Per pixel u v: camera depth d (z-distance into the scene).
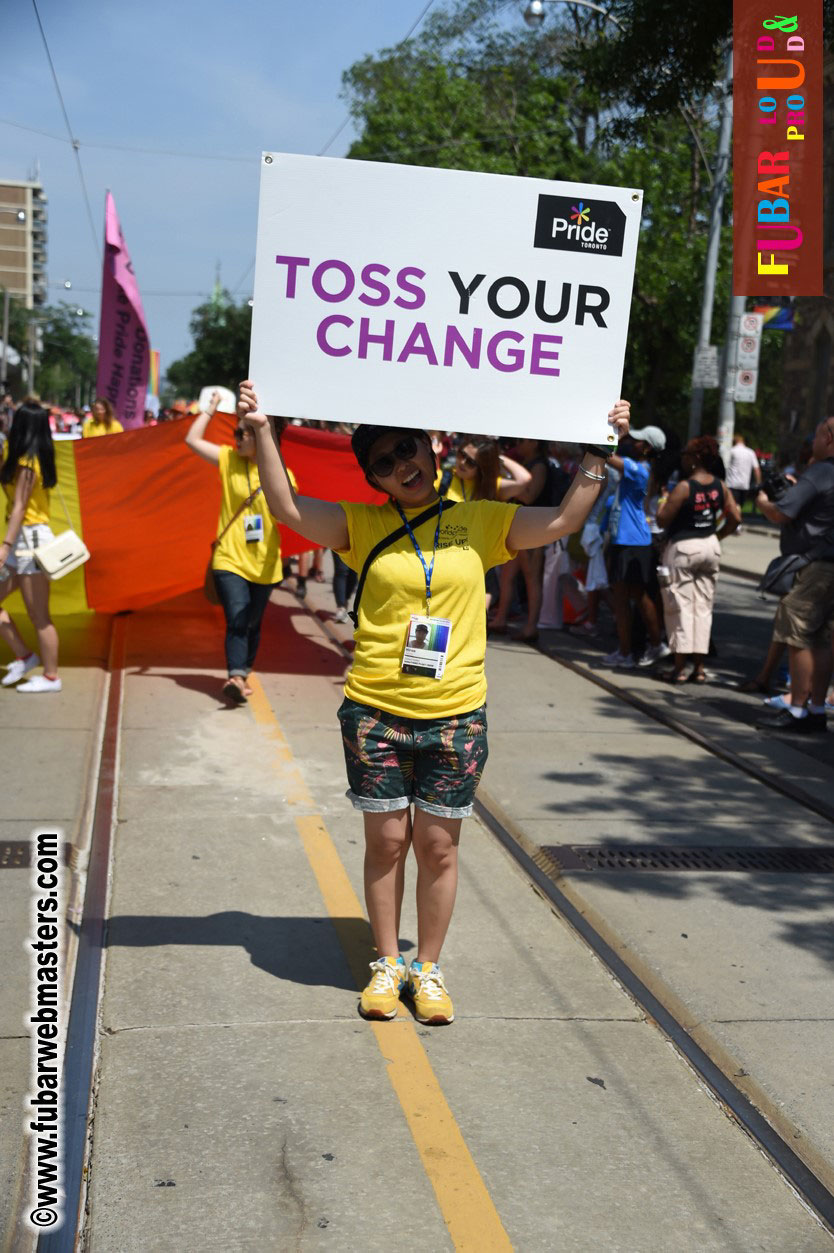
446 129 32.59
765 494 7.75
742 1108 3.48
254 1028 3.78
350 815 5.77
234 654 7.55
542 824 5.72
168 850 5.21
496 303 3.59
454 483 8.24
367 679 3.71
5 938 4.24
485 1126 3.33
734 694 8.92
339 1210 2.95
